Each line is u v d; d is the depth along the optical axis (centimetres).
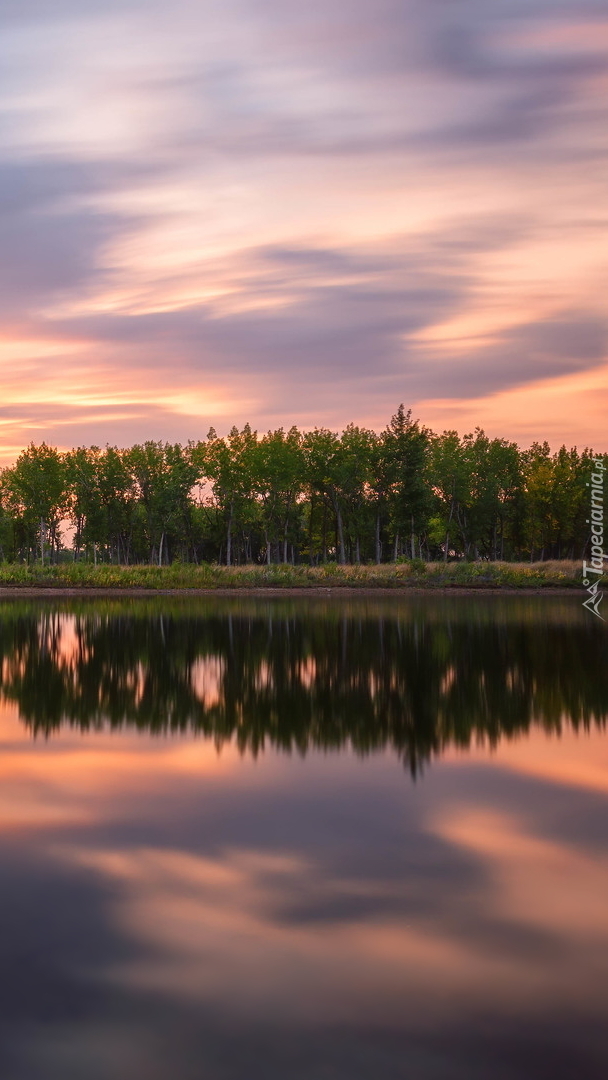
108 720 1562
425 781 1164
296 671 2152
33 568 6919
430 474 10175
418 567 6769
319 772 1211
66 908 773
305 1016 608
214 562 11250
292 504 10475
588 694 1812
